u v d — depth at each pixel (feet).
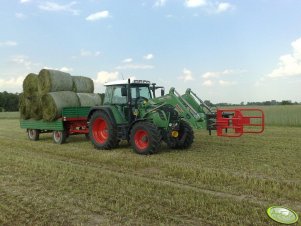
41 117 45.44
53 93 43.32
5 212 18.15
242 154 33.53
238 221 16.39
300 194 20.56
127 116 37.47
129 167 28.71
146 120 34.83
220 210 17.84
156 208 18.26
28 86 46.16
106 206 18.61
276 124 71.61
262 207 18.22
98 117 38.17
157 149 33.55
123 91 36.42
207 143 41.42
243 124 31.22
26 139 49.90
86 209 18.37
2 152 36.78
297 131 56.75
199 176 24.82
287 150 35.94
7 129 67.82
